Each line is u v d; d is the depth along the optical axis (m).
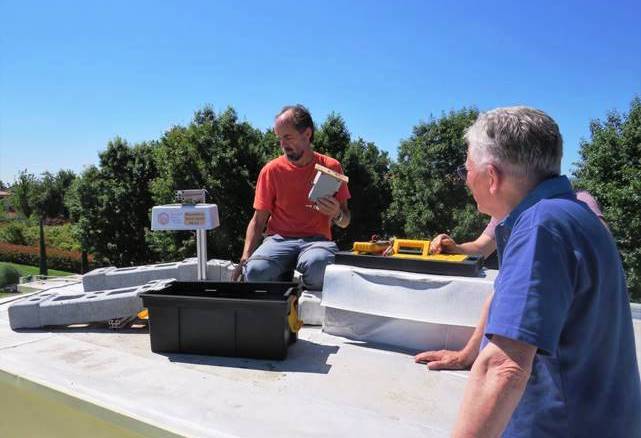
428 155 17.67
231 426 1.58
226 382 1.96
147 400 1.77
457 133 17.47
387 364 2.18
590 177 16.56
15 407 2.07
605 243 1.10
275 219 3.36
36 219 40.47
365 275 2.46
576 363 1.10
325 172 2.83
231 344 2.24
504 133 1.17
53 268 32.81
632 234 14.49
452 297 2.25
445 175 17.62
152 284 3.00
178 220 2.99
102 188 22.83
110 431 1.75
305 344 2.44
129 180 22.78
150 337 2.33
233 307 2.20
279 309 2.18
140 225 22.81
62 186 40.78
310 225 3.29
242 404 1.75
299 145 3.16
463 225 16.53
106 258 23.20
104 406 1.76
